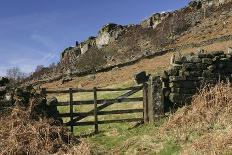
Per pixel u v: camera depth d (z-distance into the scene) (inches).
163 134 595.5
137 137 606.5
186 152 500.7
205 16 3998.5
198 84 714.2
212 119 607.2
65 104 682.2
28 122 604.7
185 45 2331.4
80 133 707.4
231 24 3164.4
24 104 636.7
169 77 712.4
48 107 661.3
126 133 657.6
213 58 721.0
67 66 3853.3
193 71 714.8
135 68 1859.0
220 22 3435.0
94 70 2079.2
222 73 722.8
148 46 3897.6
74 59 5123.0
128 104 827.4
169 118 649.0
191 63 716.0
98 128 726.5
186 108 672.4
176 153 514.0
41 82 2134.6
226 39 2247.8
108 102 702.5
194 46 2284.7
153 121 698.2
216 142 501.4
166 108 712.4
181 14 4340.6
